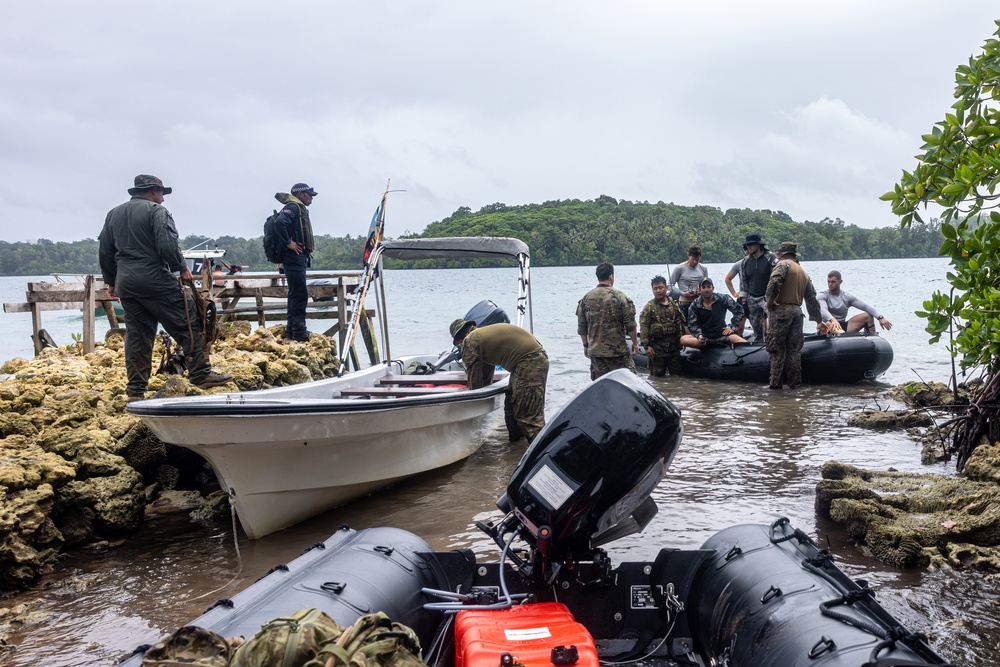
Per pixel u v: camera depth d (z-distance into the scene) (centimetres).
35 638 437
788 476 686
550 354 1659
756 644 278
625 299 980
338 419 601
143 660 223
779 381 1147
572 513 315
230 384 841
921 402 960
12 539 514
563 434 321
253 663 208
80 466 621
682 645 335
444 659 325
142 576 530
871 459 733
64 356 970
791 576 301
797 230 11600
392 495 691
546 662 254
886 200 640
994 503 529
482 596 328
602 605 343
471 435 802
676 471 707
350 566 328
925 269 8300
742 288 1290
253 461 574
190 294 783
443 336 2145
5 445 630
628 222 10681
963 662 365
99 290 1185
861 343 1155
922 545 504
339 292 1391
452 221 10956
